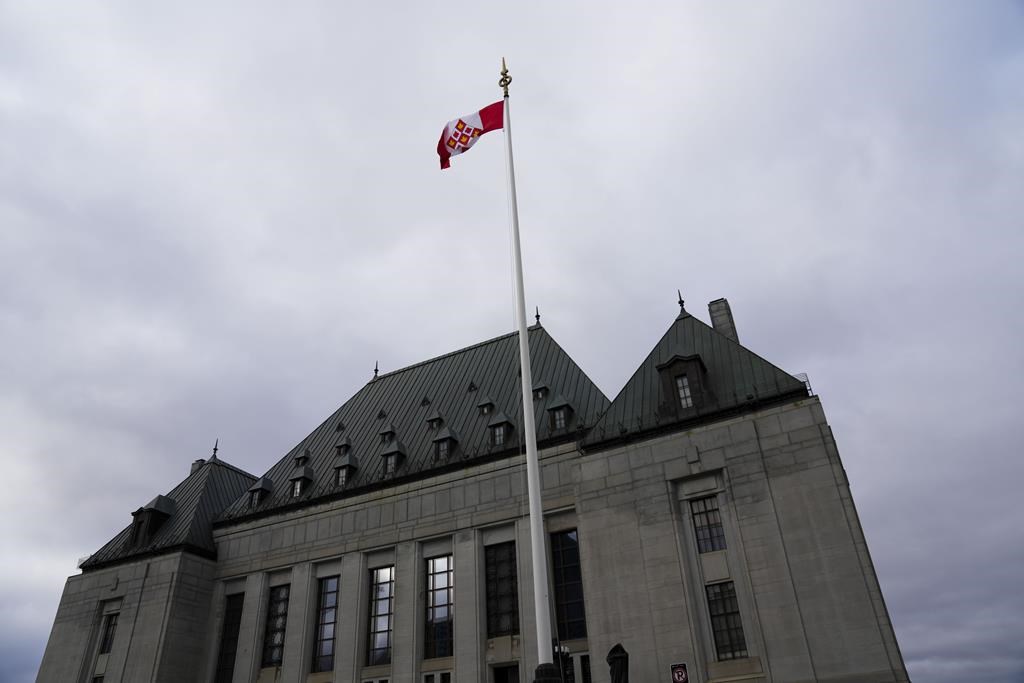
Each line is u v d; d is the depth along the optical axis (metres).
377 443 53.44
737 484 34.69
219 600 50.50
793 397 35.75
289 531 50.28
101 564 53.75
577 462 39.44
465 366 57.41
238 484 60.59
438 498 45.72
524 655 38.28
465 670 39.66
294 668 44.69
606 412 41.50
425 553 45.16
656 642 33.03
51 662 50.75
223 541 52.81
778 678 30.09
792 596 31.27
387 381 61.78
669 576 34.12
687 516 35.78
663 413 38.81
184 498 57.62
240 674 46.38
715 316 46.59
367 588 45.94
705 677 31.48
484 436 47.53
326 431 59.22
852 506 31.73
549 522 41.62
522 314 24.52
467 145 30.75
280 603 48.66
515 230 26.47
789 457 34.03
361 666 43.25
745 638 31.84
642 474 37.22
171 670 46.69
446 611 42.91
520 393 49.72
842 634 29.66
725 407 36.94
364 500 48.50
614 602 34.94
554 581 39.97
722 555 34.03
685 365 39.75
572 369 49.44
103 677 48.09
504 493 43.56
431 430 51.19
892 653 28.50
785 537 32.53
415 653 41.66
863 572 30.31
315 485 52.47
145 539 53.41
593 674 33.97
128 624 49.09
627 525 36.44
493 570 42.50
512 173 27.78
